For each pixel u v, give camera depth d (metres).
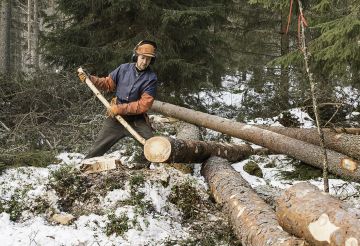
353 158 5.47
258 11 13.98
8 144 6.46
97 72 10.34
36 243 3.35
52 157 5.81
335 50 6.47
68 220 3.79
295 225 2.86
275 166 6.37
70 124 7.02
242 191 3.99
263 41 15.81
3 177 4.80
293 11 7.40
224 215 4.06
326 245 2.58
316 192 2.95
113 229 3.65
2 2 13.83
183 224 3.97
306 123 8.48
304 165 6.13
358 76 7.67
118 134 5.02
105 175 4.37
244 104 11.70
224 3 12.35
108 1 9.83
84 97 8.09
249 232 3.24
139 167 4.79
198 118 7.79
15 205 3.98
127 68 4.98
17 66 22.64
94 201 4.11
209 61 11.17
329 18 7.30
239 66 14.91
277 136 6.18
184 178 4.51
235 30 14.57
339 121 8.15
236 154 6.21
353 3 6.71
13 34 22.05
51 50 10.30
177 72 10.59
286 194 3.09
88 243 3.44
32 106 7.66
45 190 4.17
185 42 10.35
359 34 6.32
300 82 9.73
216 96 14.18
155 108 9.34
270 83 12.90
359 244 2.37
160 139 4.79
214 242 3.58
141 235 3.62
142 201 4.05
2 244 3.32
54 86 7.73
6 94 7.71
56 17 11.34
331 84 8.43
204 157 5.42
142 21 10.48
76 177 4.27
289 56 7.39
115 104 4.95
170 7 10.45
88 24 10.51
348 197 4.45
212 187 4.57
